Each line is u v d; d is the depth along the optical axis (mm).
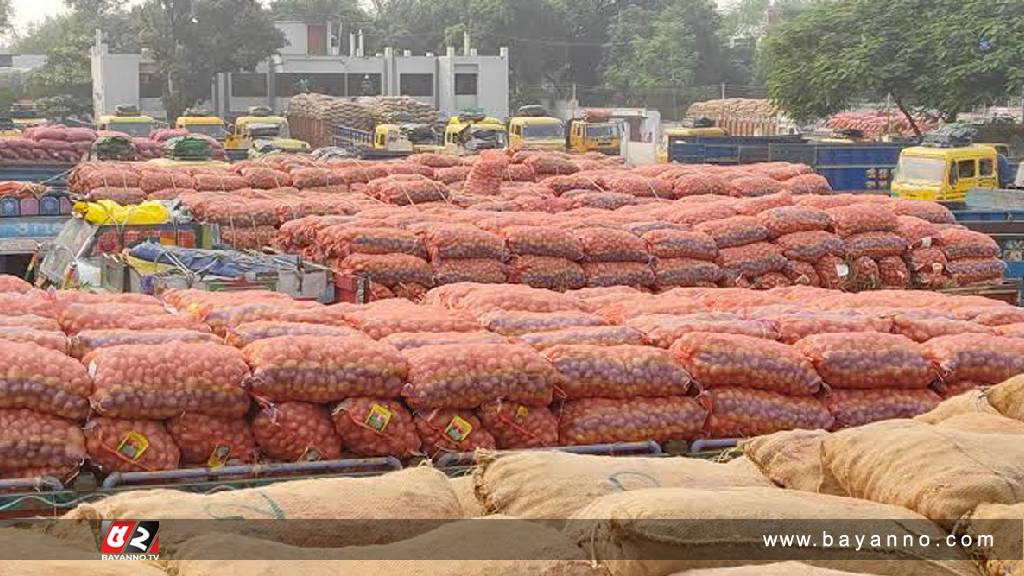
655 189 20766
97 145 32312
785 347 8922
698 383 8602
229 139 46438
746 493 5344
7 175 29484
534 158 23109
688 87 80188
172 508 5461
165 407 7379
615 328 9086
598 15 85125
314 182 22062
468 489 6457
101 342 7910
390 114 54312
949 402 7637
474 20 83500
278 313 8867
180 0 72312
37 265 17484
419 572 4934
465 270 13781
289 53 85625
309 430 7723
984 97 45000
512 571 4957
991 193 26031
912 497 5434
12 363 7148
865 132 52688
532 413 8172
